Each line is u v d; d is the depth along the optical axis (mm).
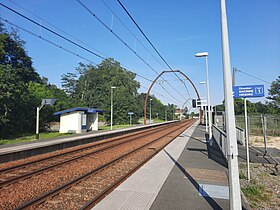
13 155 12922
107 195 6590
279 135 25297
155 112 108812
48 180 8570
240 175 8812
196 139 22484
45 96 47062
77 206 5965
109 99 61031
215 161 11555
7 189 7539
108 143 20594
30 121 35750
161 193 6754
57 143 16766
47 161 12438
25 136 29016
